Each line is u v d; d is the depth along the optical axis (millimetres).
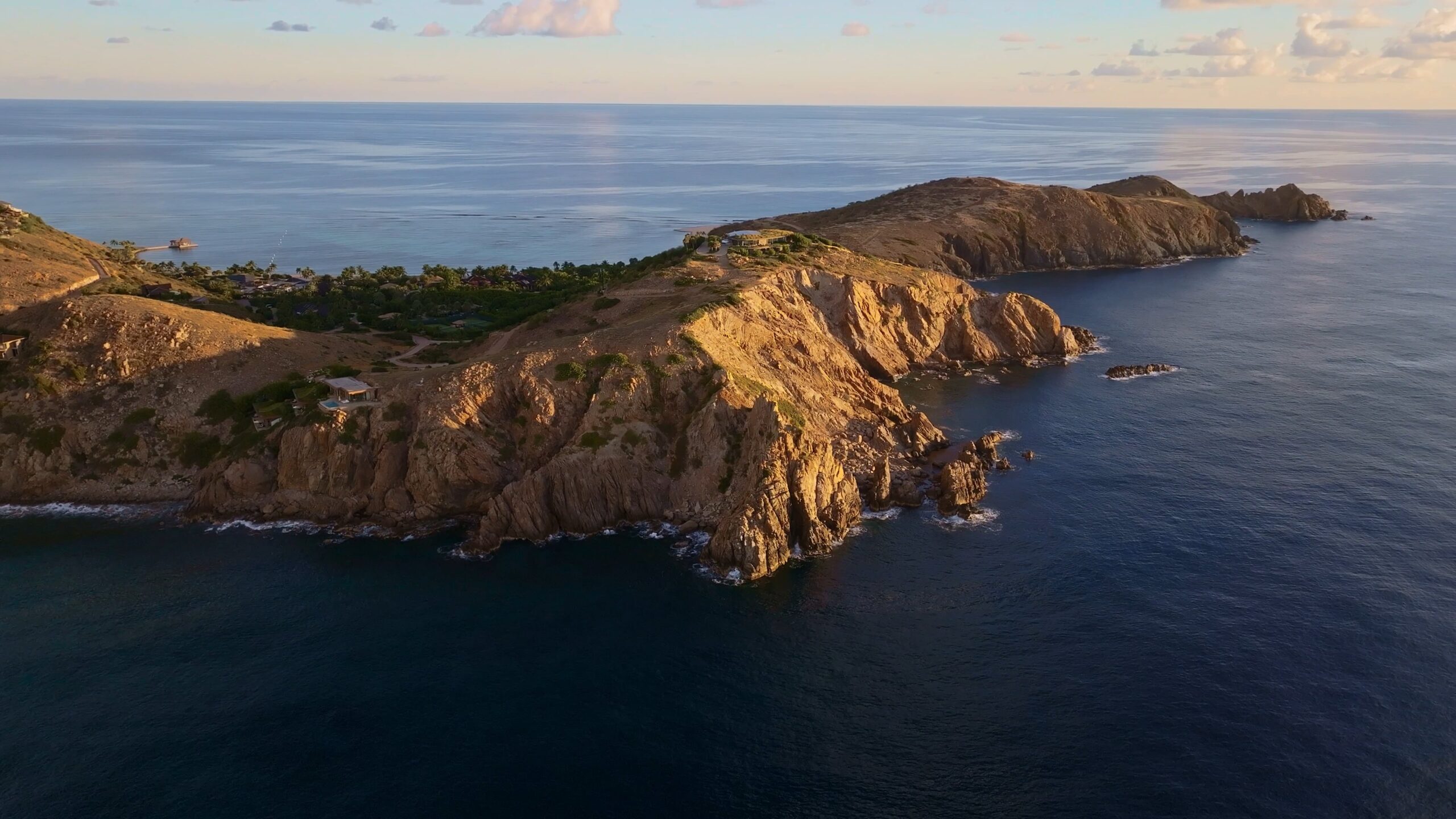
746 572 92250
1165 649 79938
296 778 67125
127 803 65000
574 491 102562
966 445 121812
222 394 120938
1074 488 112125
